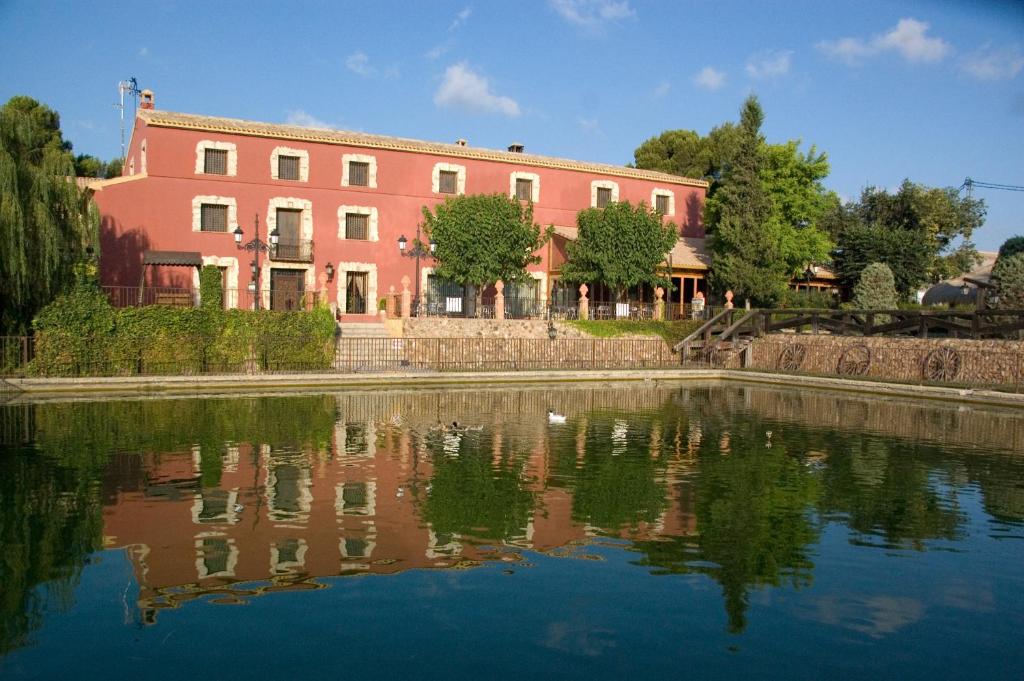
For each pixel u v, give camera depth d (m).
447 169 36.88
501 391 24.22
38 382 21.33
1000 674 5.90
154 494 10.50
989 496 11.22
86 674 5.66
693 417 19.08
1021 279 32.06
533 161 38.88
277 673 5.70
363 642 6.21
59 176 23.28
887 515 10.16
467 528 9.20
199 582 7.39
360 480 11.48
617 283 34.75
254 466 12.30
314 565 7.88
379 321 31.58
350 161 34.81
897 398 24.20
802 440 15.84
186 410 18.41
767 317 33.59
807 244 40.06
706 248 41.41
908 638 6.50
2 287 22.30
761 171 38.28
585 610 6.91
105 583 7.34
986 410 21.30
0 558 7.98
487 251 31.81
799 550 8.70
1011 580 7.86
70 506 9.87
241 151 32.50
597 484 11.57
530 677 5.70
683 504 10.54
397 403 20.52
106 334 23.45
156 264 29.33
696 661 6.00
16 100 42.28
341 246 34.56
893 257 42.28
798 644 6.34
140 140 32.91
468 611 6.84
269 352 25.56
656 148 55.19
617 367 30.66
